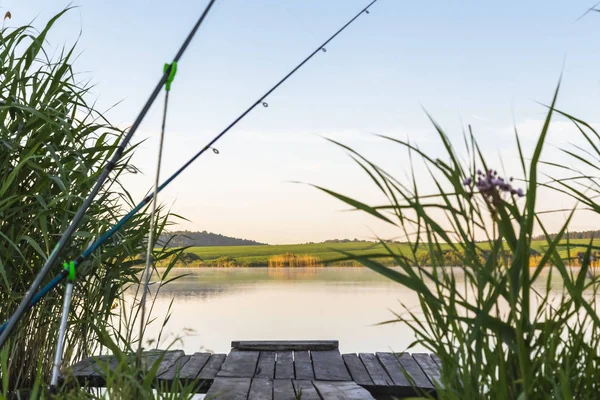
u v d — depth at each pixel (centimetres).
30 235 323
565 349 125
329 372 360
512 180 118
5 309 314
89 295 338
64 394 190
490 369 119
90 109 344
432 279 118
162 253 349
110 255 334
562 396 115
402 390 327
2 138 301
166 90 177
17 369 317
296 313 758
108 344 178
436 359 388
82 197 328
